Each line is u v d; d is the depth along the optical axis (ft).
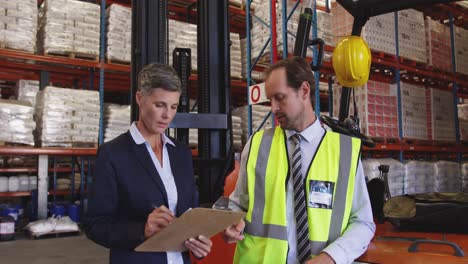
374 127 23.06
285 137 5.78
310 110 5.74
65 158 30.89
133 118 9.33
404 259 5.88
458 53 29.48
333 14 23.80
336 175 5.52
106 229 5.35
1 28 21.25
